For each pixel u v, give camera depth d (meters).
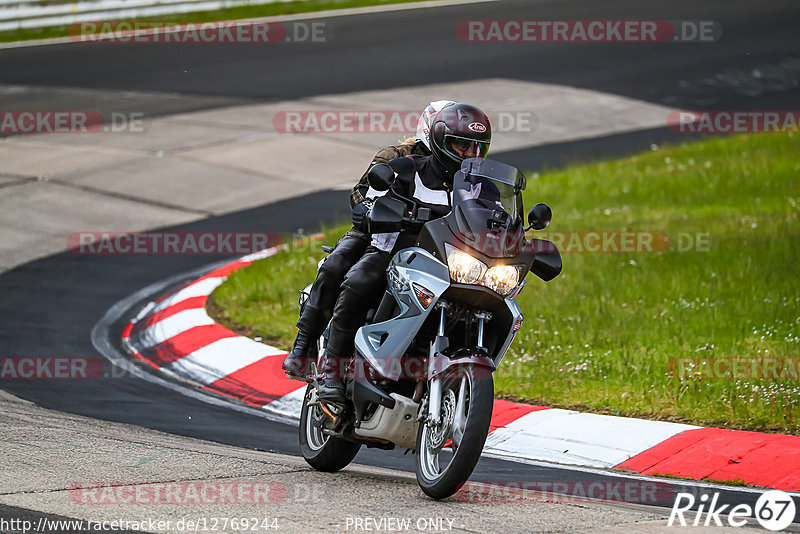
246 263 51.91
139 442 26.41
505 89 95.75
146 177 69.50
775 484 25.25
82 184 67.62
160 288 48.66
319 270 24.91
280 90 93.25
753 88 97.69
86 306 45.66
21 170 70.31
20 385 34.53
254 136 79.69
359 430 23.06
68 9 115.94
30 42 112.50
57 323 43.00
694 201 62.41
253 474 23.47
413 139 24.39
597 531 19.11
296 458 27.14
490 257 21.02
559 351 36.91
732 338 37.66
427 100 90.56
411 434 22.67
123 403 32.94
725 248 50.19
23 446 24.80
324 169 72.94
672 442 28.09
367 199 23.75
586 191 65.56
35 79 96.75
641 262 48.91
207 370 36.91
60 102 88.81
